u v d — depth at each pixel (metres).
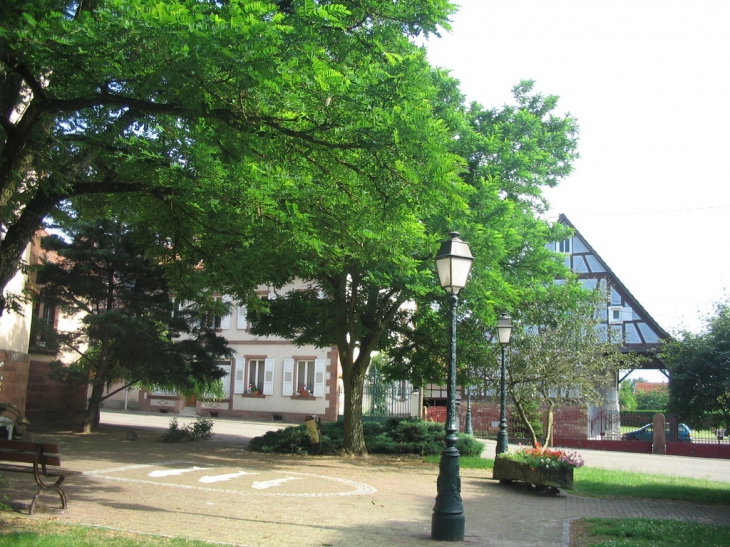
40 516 7.96
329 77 6.98
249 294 11.16
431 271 14.56
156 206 9.87
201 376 23.48
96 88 7.59
